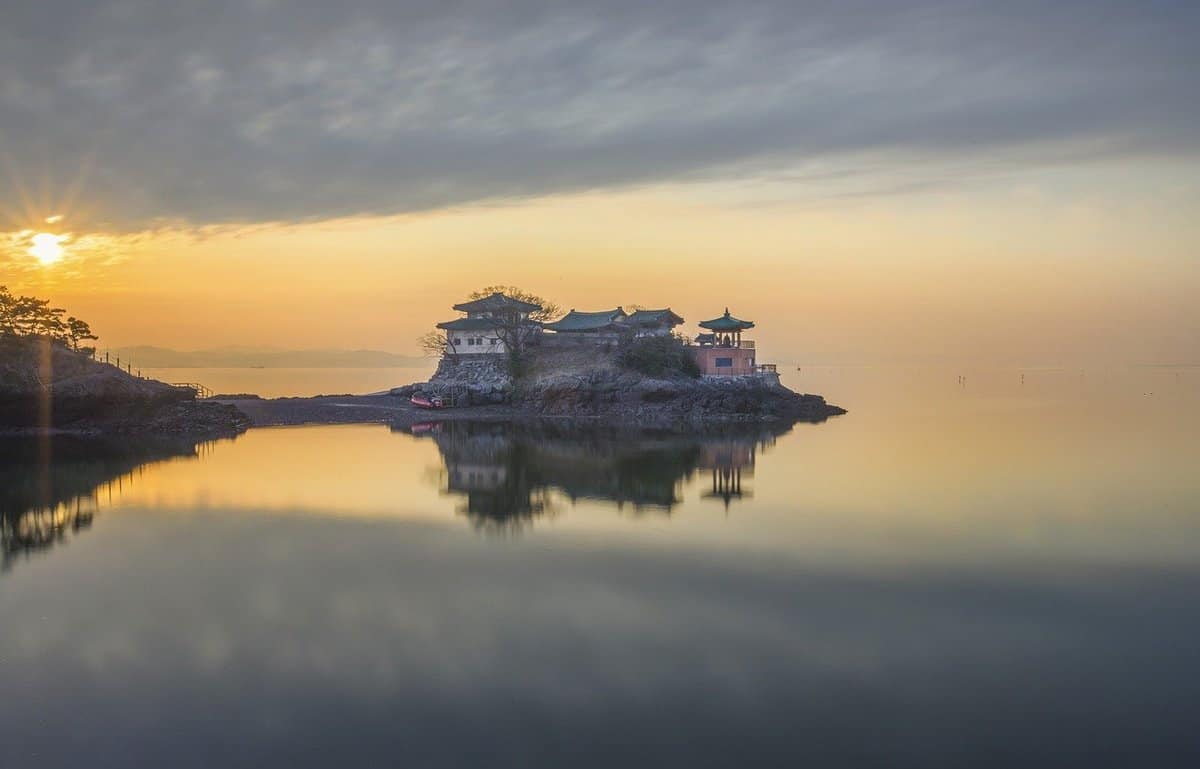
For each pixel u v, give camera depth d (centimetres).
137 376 8438
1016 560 2931
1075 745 1636
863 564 2884
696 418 9019
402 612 2395
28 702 1830
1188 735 1669
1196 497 4141
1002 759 1588
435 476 4875
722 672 1977
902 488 4438
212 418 7794
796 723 1728
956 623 2291
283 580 2716
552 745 1648
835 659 2048
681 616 2356
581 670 1988
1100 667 1995
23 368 7375
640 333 10675
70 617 2353
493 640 2178
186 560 2955
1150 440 6775
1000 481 4666
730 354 10575
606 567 2856
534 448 6306
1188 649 2103
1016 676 1953
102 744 1652
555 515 3734
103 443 6588
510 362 10606
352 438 7038
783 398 9875
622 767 1567
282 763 1583
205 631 2245
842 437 7119
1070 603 2458
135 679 1944
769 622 2306
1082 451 6066
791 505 3959
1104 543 3172
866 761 1583
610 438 7069
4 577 2738
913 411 10494
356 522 3584
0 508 3862
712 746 1639
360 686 1905
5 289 7894
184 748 1638
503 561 2939
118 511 3803
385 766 1573
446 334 11462
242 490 4362
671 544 3177
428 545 3170
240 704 1817
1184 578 2711
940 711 1777
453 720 1747
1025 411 10406
